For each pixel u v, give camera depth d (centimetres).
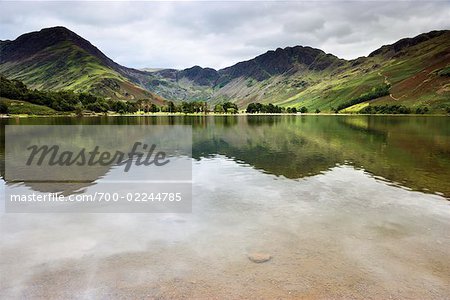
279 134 6650
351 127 9106
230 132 7238
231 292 967
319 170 2825
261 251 1242
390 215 1667
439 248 1288
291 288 992
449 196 2016
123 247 1284
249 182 2375
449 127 9012
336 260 1177
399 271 1105
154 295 955
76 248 1273
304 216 1644
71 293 971
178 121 13700
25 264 1147
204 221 1572
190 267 1120
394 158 3469
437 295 968
